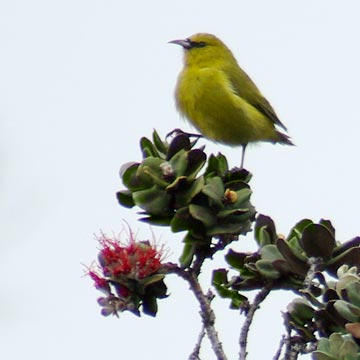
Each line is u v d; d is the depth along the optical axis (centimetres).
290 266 761
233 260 808
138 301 761
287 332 745
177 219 762
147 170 773
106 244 773
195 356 713
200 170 770
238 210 766
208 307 736
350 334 695
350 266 755
